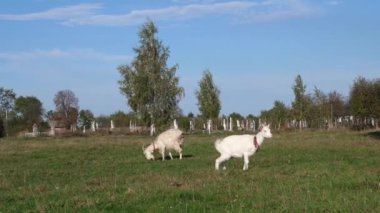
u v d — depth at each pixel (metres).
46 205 13.81
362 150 34.34
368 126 72.81
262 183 17.23
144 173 22.89
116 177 21.11
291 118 85.69
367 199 13.33
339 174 19.31
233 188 16.09
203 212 12.59
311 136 57.31
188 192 15.11
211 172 21.30
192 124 90.25
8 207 14.10
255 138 22.61
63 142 51.50
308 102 80.75
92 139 58.47
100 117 108.81
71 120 106.19
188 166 25.44
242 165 24.92
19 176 23.02
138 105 75.00
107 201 14.15
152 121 75.06
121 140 54.03
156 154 34.66
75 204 13.98
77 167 26.92
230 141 22.83
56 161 30.72
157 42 77.06
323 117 84.38
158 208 13.09
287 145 40.38
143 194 15.13
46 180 21.28
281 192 15.18
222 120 96.50
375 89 58.34
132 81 75.12
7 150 39.81
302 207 12.54
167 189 15.94
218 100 81.00
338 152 32.88
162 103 75.25
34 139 62.84
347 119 89.00
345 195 14.16
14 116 111.38
